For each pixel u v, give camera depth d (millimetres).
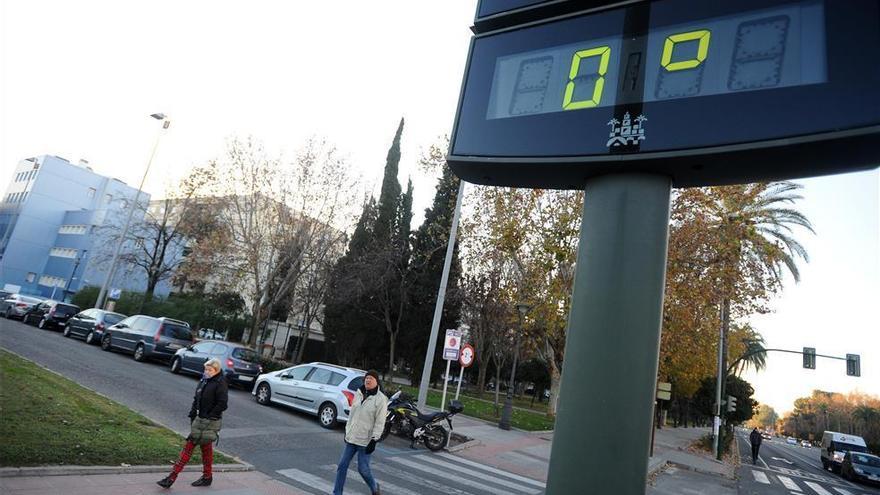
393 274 30578
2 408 7555
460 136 3494
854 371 24359
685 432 46844
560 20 3348
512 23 3588
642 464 2562
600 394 2654
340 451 10438
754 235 17438
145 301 35094
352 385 13531
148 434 8180
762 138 2482
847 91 2348
